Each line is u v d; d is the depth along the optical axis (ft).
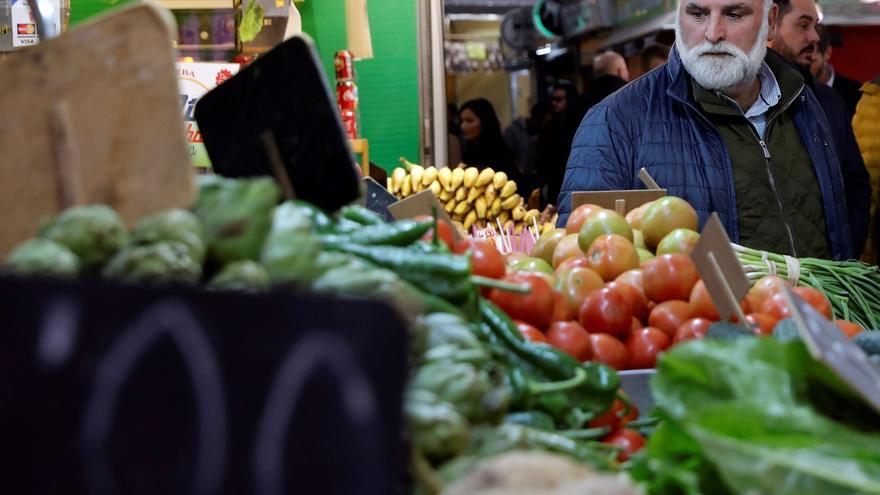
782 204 12.71
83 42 4.47
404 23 18.70
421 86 18.83
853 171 14.46
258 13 13.11
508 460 3.11
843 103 14.64
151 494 2.83
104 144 4.46
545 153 20.92
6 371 2.85
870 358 4.70
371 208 8.41
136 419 2.85
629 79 20.67
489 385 4.10
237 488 2.83
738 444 3.61
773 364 3.94
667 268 7.65
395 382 2.83
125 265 3.74
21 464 2.84
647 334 7.15
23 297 2.87
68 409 2.85
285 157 5.79
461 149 20.71
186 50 13.85
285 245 4.17
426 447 3.69
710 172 12.63
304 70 5.62
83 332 2.87
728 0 12.19
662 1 20.84
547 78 22.04
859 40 23.97
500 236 13.64
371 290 4.18
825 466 3.53
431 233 6.37
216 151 6.03
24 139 4.49
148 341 2.87
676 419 3.93
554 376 5.30
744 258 9.68
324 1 18.28
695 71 12.48
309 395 2.84
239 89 5.87
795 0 16.49
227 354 2.86
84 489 2.83
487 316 5.43
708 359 3.97
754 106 12.87
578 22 21.89
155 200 4.40
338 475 2.82
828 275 9.91
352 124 16.02
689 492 3.77
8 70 4.50
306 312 2.86
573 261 8.35
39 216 4.48
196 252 3.91
